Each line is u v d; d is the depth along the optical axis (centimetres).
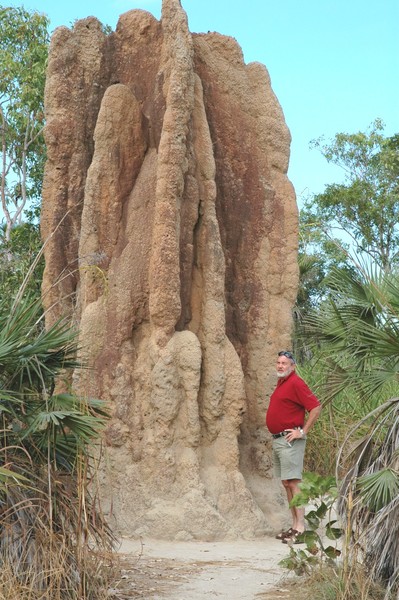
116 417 1025
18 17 2447
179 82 1056
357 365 839
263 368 1112
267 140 1152
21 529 653
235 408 1055
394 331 784
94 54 1168
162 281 1038
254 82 1170
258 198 1139
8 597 615
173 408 1023
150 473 1015
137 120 1098
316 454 1396
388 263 894
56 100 1151
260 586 753
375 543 683
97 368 1036
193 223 1079
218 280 1076
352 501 695
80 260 1071
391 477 675
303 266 1761
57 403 696
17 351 678
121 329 1047
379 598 675
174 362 1031
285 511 1070
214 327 1062
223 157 1138
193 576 792
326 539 978
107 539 714
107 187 1081
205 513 992
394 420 729
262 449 1095
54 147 1148
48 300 1119
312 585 720
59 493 679
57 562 645
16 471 664
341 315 852
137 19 1166
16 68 2364
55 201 1141
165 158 1045
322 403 920
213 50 1161
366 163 3100
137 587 743
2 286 984
